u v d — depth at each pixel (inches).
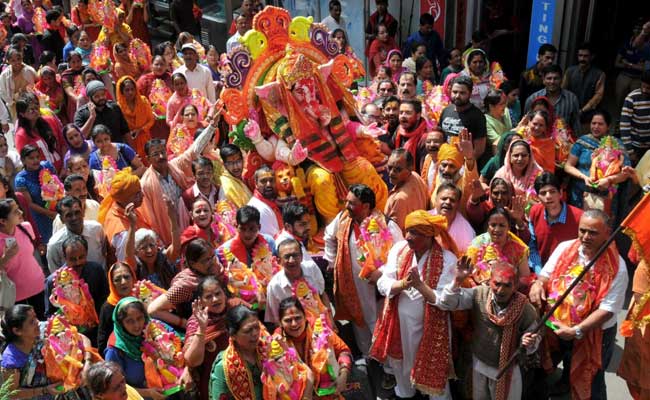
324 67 268.1
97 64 403.2
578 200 264.5
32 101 305.1
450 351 191.9
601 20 445.4
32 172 269.6
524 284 199.9
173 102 341.7
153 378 179.2
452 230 212.5
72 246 204.2
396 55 373.4
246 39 261.1
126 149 295.1
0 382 172.2
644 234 174.4
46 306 210.5
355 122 277.9
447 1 430.9
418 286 184.4
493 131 287.6
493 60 441.7
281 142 262.8
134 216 211.8
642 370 187.5
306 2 487.8
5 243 215.9
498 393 182.5
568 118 310.7
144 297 192.5
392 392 214.2
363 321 221.8
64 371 174.1
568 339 183.8
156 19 660.1
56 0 644.7
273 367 166.2
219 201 244.2
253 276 204.1
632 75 379.2
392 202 233.6
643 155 281.7
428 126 285.7
